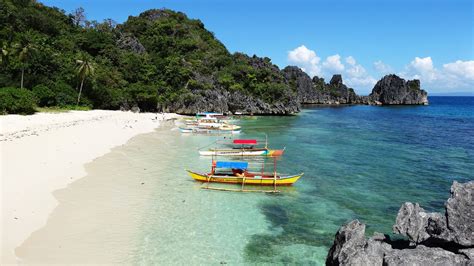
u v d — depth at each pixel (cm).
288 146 5369
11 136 4003
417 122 9944
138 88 9781
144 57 11388
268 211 2581
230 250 1958
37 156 3344
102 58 10681
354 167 4009
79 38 10669
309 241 2111
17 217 2045
